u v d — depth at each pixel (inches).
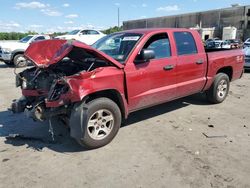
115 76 169.5
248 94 309.1
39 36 700.7
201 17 2529.5
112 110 170.6
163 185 130.7
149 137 185.3
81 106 159.2
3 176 139.9
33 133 195.6
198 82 233.3
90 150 167.3
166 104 262.5
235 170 142.8
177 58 209.9
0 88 354.0
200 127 203.2
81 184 132.7
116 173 141.6
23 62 603.2
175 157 156.9
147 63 188.7
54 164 151.3
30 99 183.9
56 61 155.9
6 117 231.1
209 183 131.7
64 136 189.2
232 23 2237.9
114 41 204.2
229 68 269.6
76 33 833.5
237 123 211.3
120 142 177.8
